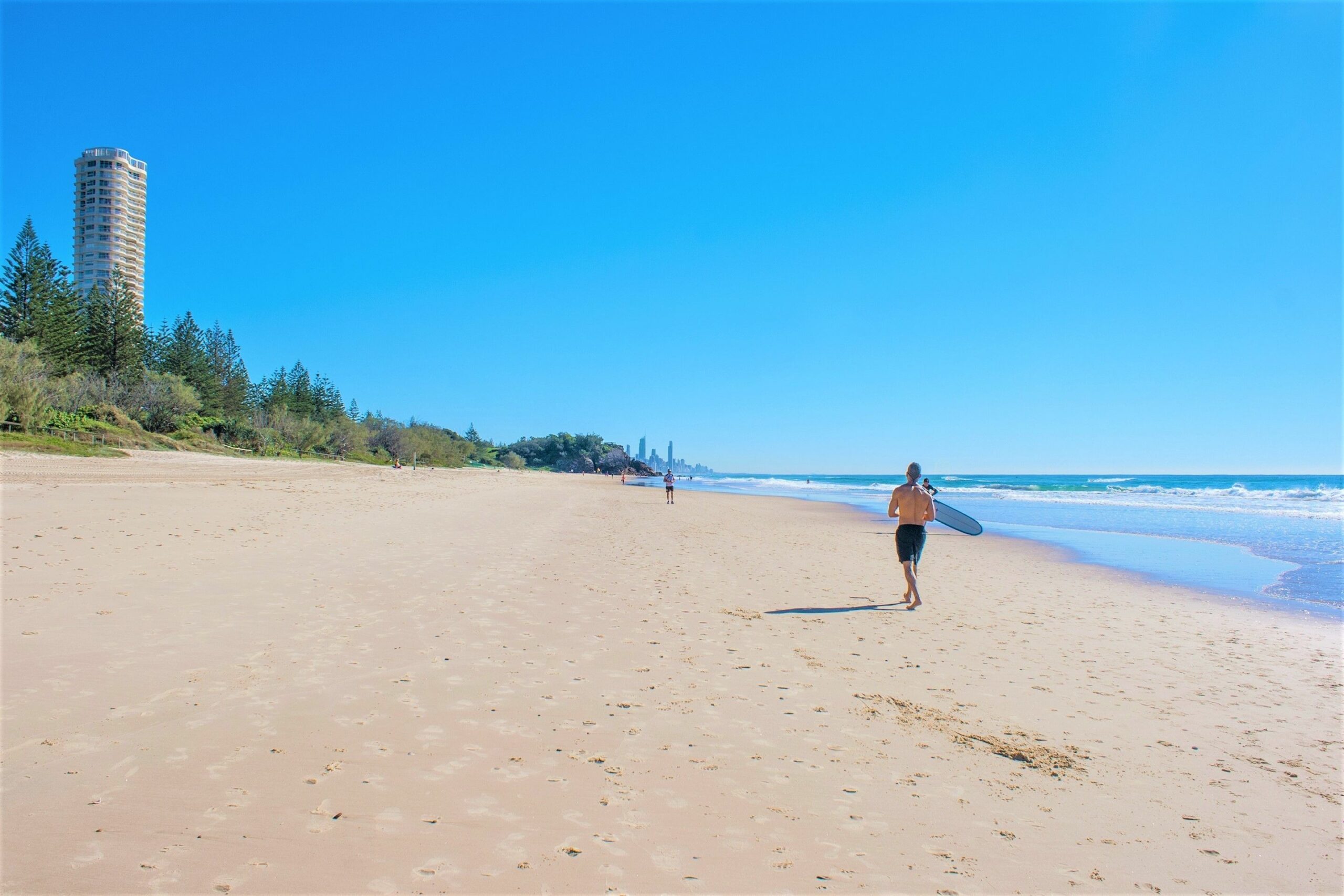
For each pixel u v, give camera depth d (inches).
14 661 197.6
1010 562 555.5
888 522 957.8
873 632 294.2
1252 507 1224.2
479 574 382.9
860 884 114.4
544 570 413.7
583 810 134.1
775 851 123.3
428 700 188.9
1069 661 258.2
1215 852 129.4
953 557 576.7
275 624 254.2
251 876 107.1
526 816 130.7
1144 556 590.9
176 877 105.7
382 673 208.4
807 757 164.6
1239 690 228.1
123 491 676.7
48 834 115.3
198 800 129.1
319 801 131.3
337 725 167.9
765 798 143.1
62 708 168.1
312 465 1868.8
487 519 721.6
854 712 195.6
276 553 402.3
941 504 675.4
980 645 278.4
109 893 101.0
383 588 329.1
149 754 146.8
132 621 244.5
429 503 867.4
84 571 317.4
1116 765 166.7
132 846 113.0
